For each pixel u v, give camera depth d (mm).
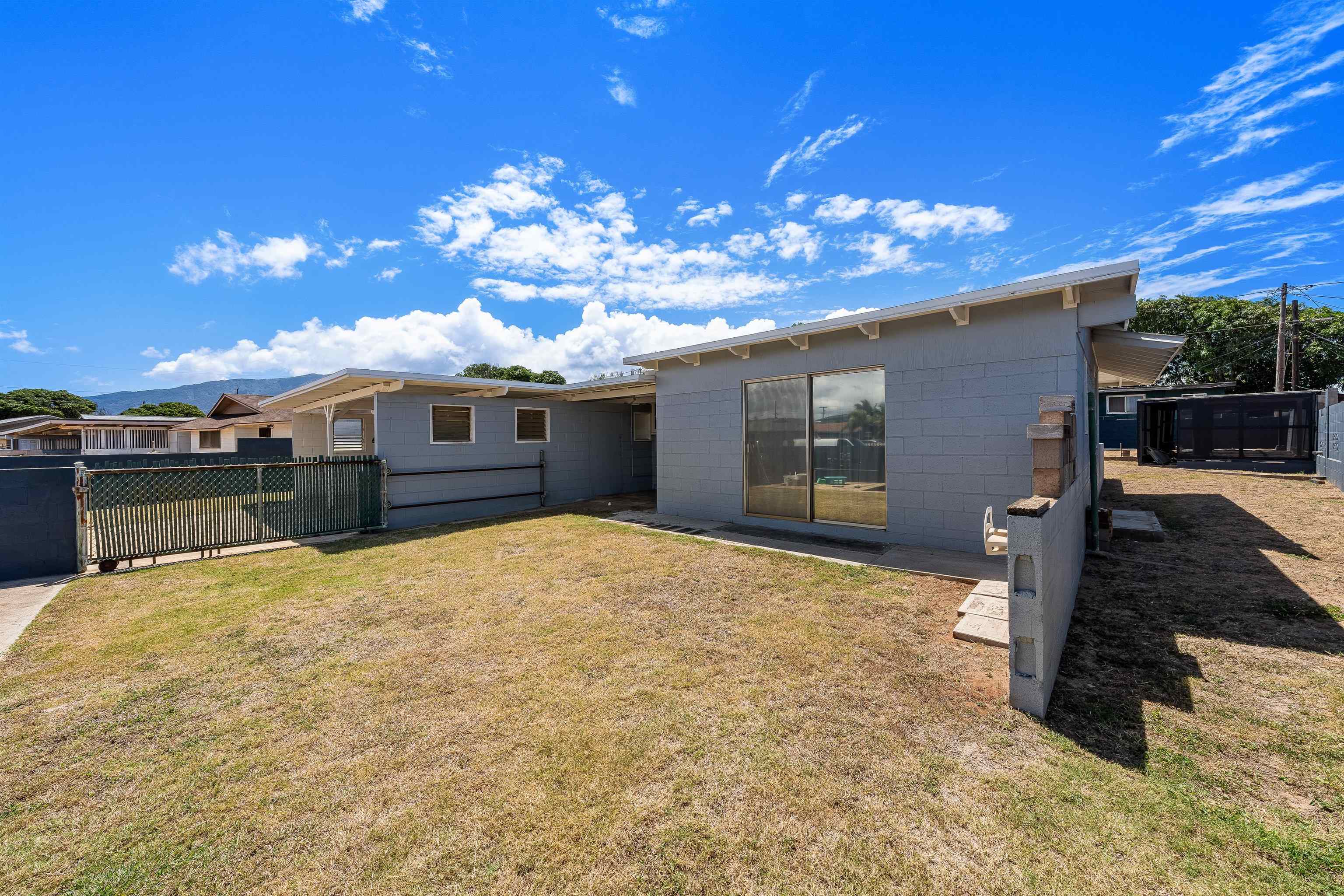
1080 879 1720
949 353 6090
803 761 2416
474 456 10172
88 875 1855
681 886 1749
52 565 6039
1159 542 6340
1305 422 13109
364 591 5293
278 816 2143
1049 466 3969
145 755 2586
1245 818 1979
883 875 1766
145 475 6637
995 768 2320
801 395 7500
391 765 2473
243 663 3641
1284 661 3273
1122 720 2672
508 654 3711
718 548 6559
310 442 14664
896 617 4199
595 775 2350
